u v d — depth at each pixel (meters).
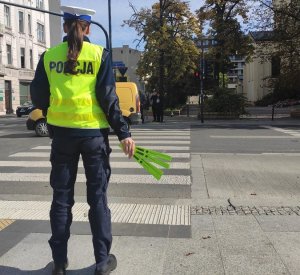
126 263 3.92
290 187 7.11
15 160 10.28
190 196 6.66
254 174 8.23
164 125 21.69
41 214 5.64
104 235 3.51
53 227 3.48
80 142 3.39
